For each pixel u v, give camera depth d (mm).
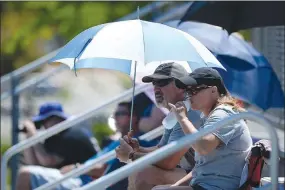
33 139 22281
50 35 42188
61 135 26891
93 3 39906
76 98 46812
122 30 16750
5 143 43406
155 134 21734
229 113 15859
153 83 17391
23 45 43156
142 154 17594
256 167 15734
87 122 29500
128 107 23578
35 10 42250
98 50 16453
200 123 18594
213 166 16047
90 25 39500
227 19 22125
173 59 16188
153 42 16375
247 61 21953
